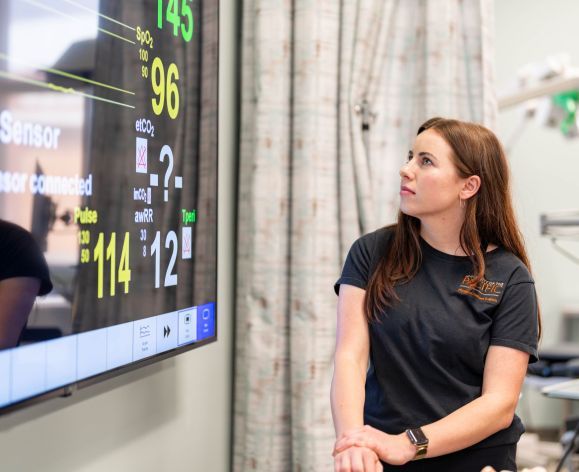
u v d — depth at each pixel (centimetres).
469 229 149
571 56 454
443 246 153
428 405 145
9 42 117
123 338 151
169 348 170
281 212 222
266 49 220
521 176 457
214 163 191
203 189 186
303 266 219
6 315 118
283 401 222
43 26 125
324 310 220
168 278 169
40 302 126
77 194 136
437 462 144
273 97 220
